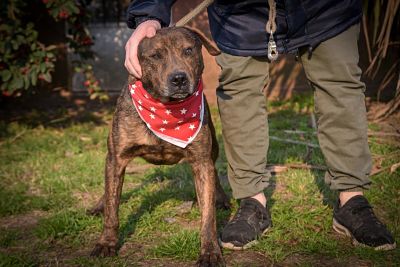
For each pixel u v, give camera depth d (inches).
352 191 115.7
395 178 151.9
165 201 142.9
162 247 111.7
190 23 262.5
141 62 107.4
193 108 108.0
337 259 106.3
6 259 108.0
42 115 273.6
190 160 111.1
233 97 115.5
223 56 115.2
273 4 106.6
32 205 145.3
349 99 109.9
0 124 247.1
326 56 108.5
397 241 111.7
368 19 216.5
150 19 109.3
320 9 105.9
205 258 103.4
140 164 185.2
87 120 261.7
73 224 127.0
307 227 122.2
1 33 214.8
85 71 243.8
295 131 213.6
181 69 103.1
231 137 117.3
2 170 181.3
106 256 109.5
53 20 304.0
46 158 195.2
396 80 267.9
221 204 138.4
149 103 106.3
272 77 286.8
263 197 121.6
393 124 218.5
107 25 322.0
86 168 177.5
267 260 107.7
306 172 162.7
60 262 110.3
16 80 214.1
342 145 112.2
